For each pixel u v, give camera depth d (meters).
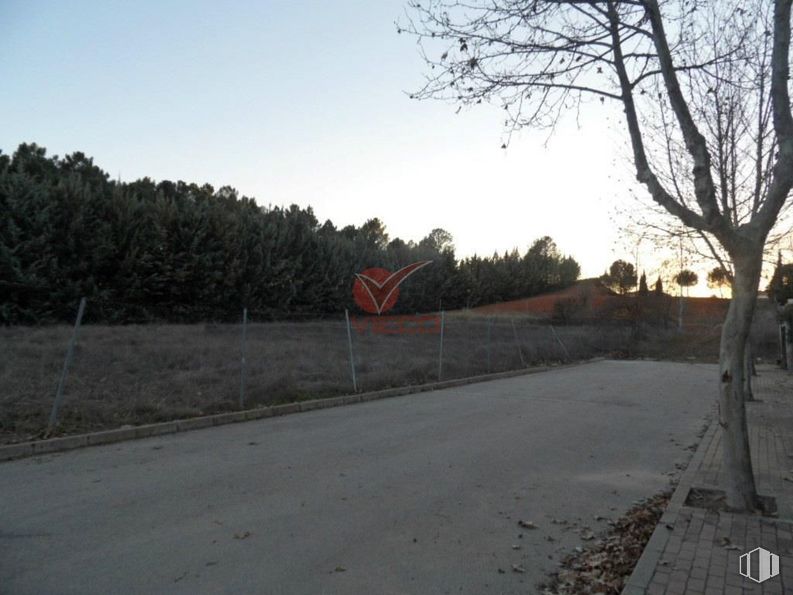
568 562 4.90
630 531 5.62
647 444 9.71
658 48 6.17
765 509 6.03
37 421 9.20
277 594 4.18
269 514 5.83
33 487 6.62
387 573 4.57
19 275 22.66
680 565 4.57
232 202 38.56
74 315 24.59
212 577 4.41
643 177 6.44
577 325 40.34
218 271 31.20
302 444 9.15
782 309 25.88
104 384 11.58
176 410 10.58
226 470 7.48
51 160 34.59
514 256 68.94
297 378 14.45
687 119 6.01
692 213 6.12
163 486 6.72
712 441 9.66
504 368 22.17
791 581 4.30
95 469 7.46
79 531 5.29
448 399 14.62
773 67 5.79
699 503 6.32
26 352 12.83
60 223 24.84
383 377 16.05
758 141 10.27
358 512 5.95
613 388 17.75
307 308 38.78
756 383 19.36
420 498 6.46
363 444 9.20
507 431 10.48
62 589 4.18
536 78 7.23
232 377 13.51
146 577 4.39
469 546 5.16
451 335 25.80
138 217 28.48
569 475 7.62
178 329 18.05
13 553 4.79
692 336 40.72
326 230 50.75
